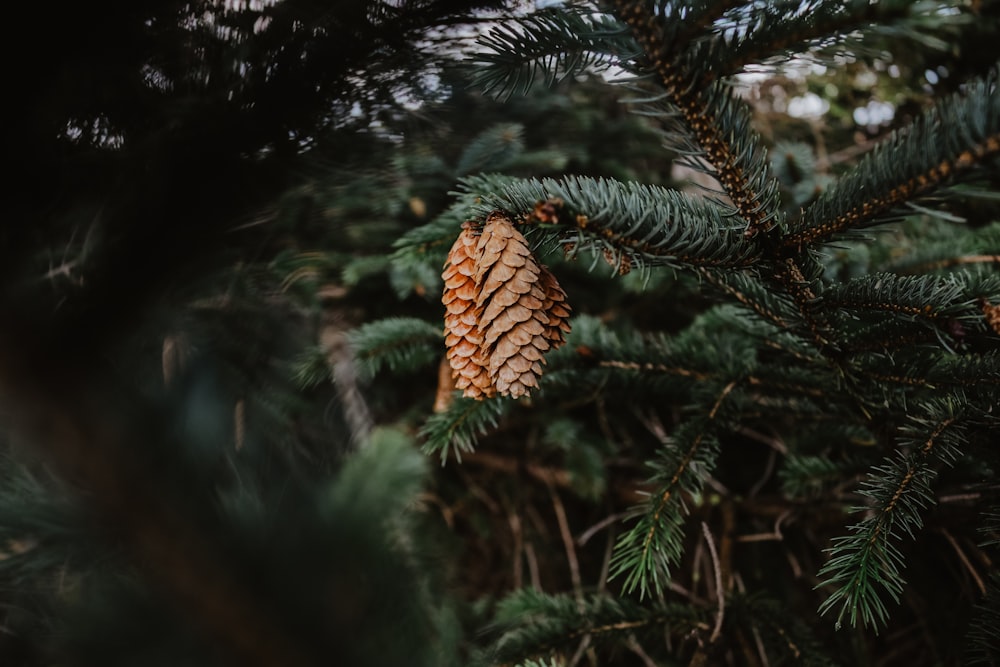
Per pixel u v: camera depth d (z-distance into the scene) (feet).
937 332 1.03
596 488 1.78
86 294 0.70
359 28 0.95
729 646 1.47
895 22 0.85
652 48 0.87
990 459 1.21
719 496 1.87
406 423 1.89
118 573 0.67
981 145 0.82
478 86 1.08
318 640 0.63
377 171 1.33
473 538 2.15
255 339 1.49
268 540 0.65
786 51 0.91
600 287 2.15
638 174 2.26
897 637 1.94
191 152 0.79
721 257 1.03
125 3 0.80
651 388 1.51
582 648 1.39
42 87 0.77
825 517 1.74
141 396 0.63
